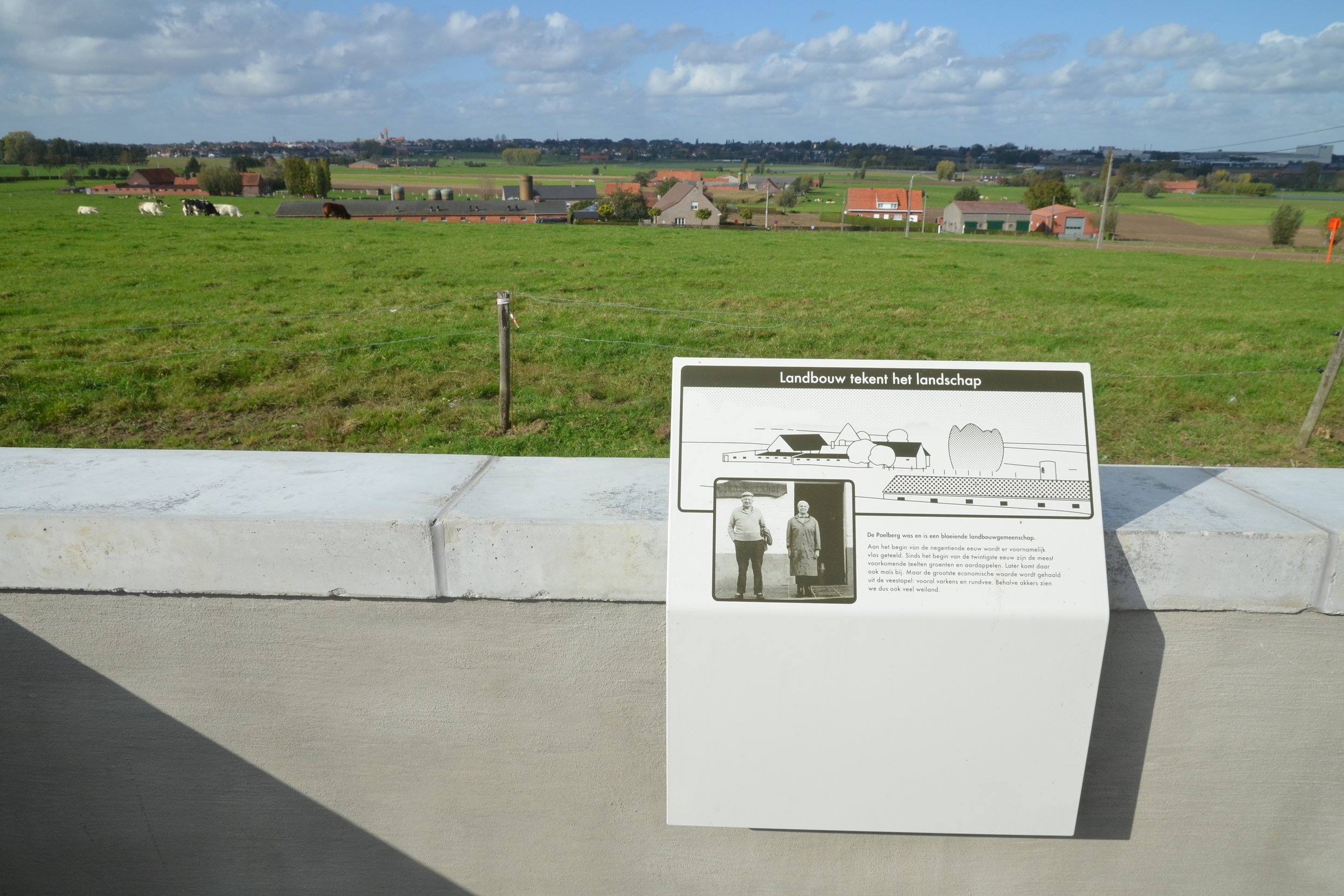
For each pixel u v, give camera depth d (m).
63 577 1.70
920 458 1.63
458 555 1.67
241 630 1.73
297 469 1.99
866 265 24.88
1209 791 1.81
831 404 1.66
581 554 1.66
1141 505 1.79
